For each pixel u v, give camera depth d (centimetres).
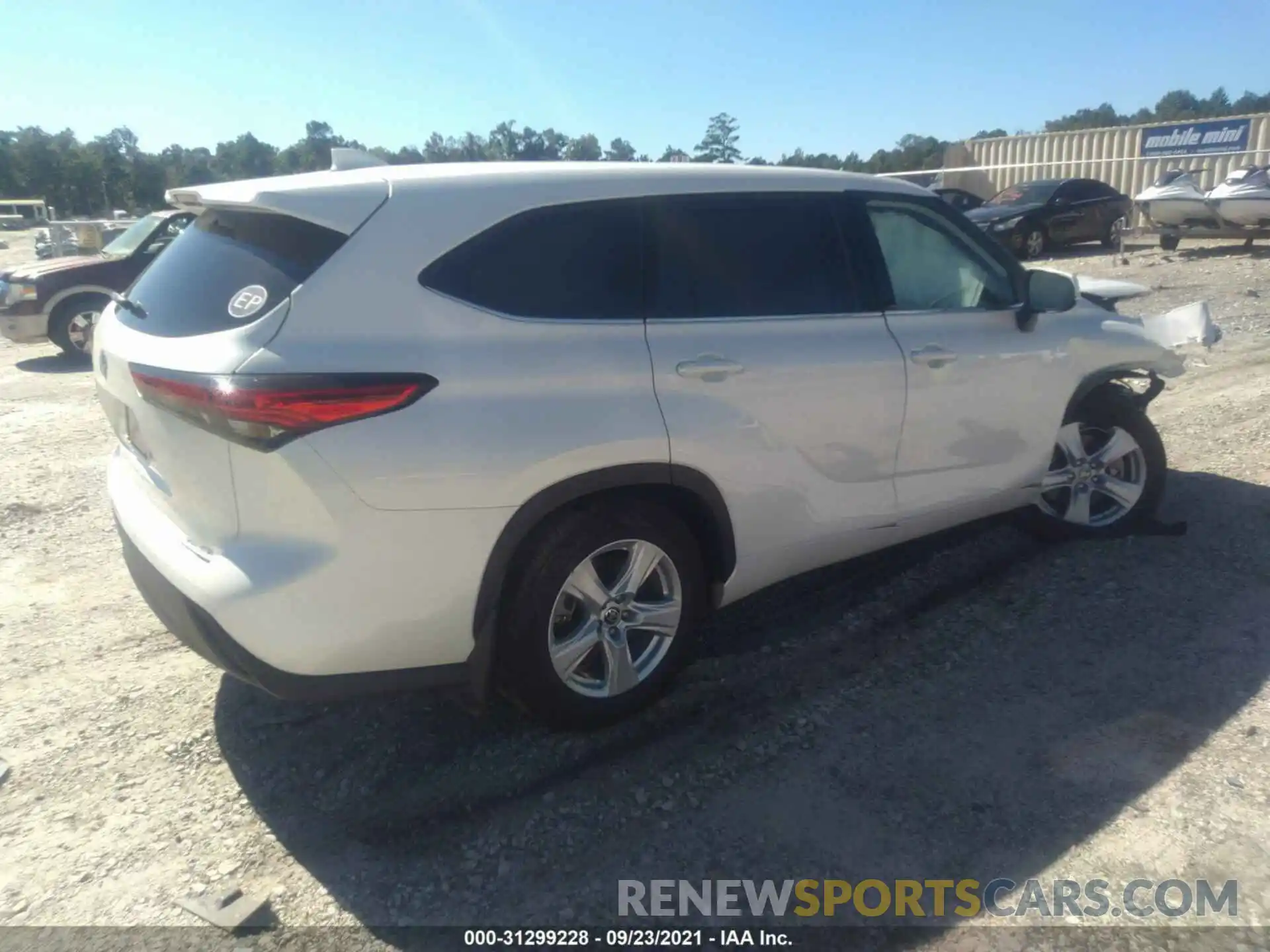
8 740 348
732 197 362
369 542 280
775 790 312
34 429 795
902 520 405
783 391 353
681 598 347
